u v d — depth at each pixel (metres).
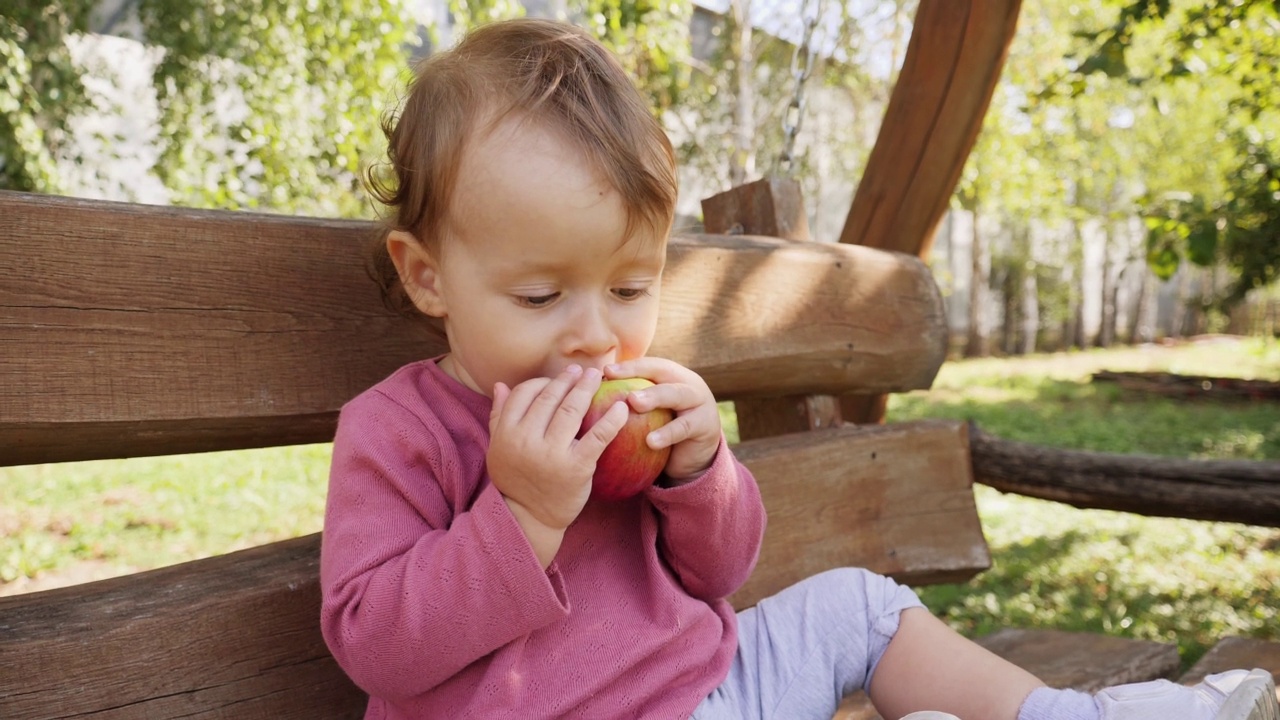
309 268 1.44
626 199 1.14
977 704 1.33
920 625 1.43
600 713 1.21
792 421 2.46
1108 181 17.12
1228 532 5.25
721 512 1.32
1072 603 4.02
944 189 2.89
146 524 5.17
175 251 1.31
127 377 1.26
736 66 11.51
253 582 1.35
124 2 8.50
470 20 6.89
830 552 2.18
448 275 1.20
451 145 1.17
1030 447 3.08
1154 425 9.34
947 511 2.46
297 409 1.42
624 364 1.21
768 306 2.17
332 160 7.13
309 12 6.97
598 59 1.27
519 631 1.11
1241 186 7.07
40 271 1.19
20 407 1.18
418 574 1.10
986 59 2.68
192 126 7.66
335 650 1.15
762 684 1.38
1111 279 22.84
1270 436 8.41
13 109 5.75
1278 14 4.33
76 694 1.18
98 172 7.56
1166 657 2.19
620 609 1.29
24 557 4.46
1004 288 21.42
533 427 1.09
